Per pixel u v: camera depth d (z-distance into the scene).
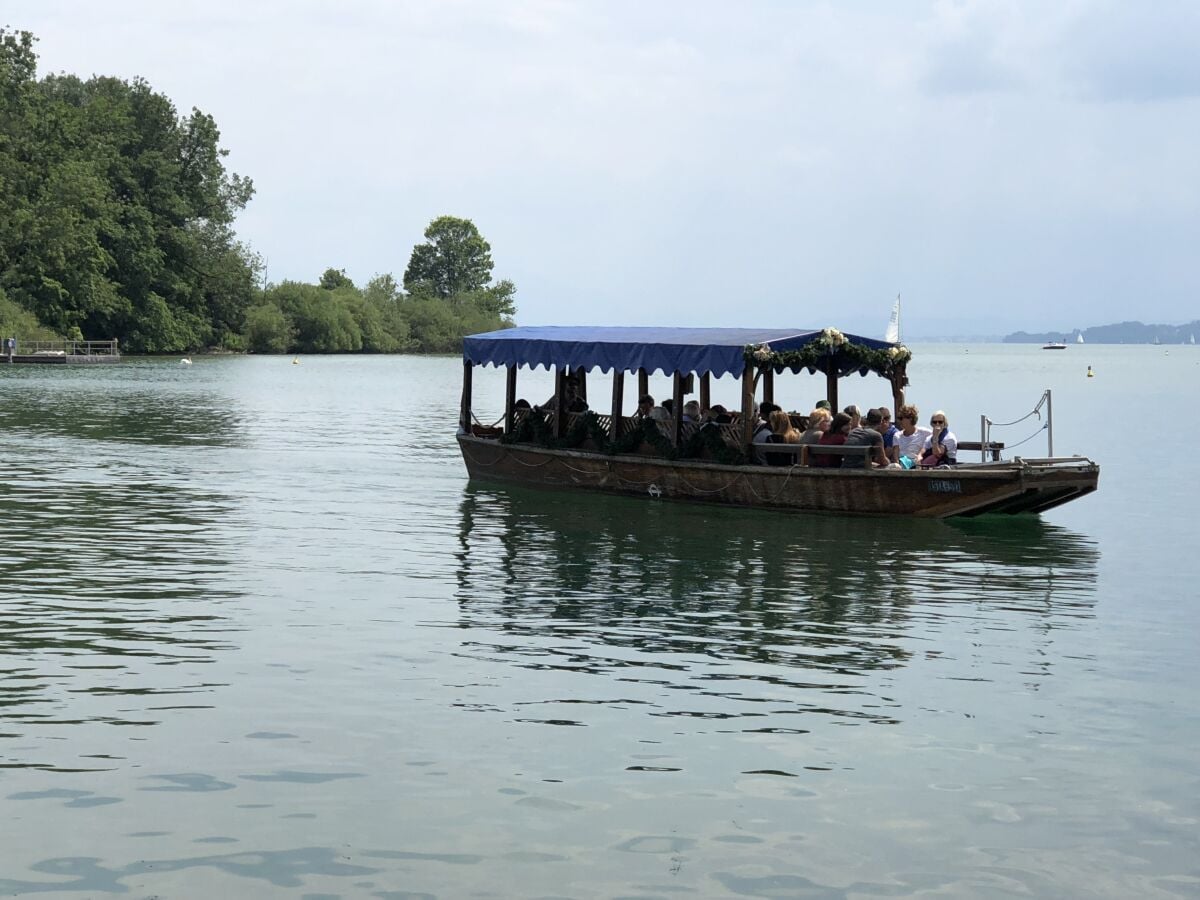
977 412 63.69
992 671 13.27
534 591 16.83
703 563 19.08
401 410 57.22
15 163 106.88
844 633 14.82
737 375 24.38
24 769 9.90
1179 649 14.28
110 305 114.19
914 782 10.01
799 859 8.61
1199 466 35.84
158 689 12.00
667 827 9.07
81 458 33.19
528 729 11.06
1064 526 23.59
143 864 8.34
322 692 11.99
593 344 26.75
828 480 23.64
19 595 16.00
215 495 26.30
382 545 20.33
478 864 8.43
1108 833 9.12
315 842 8.70
